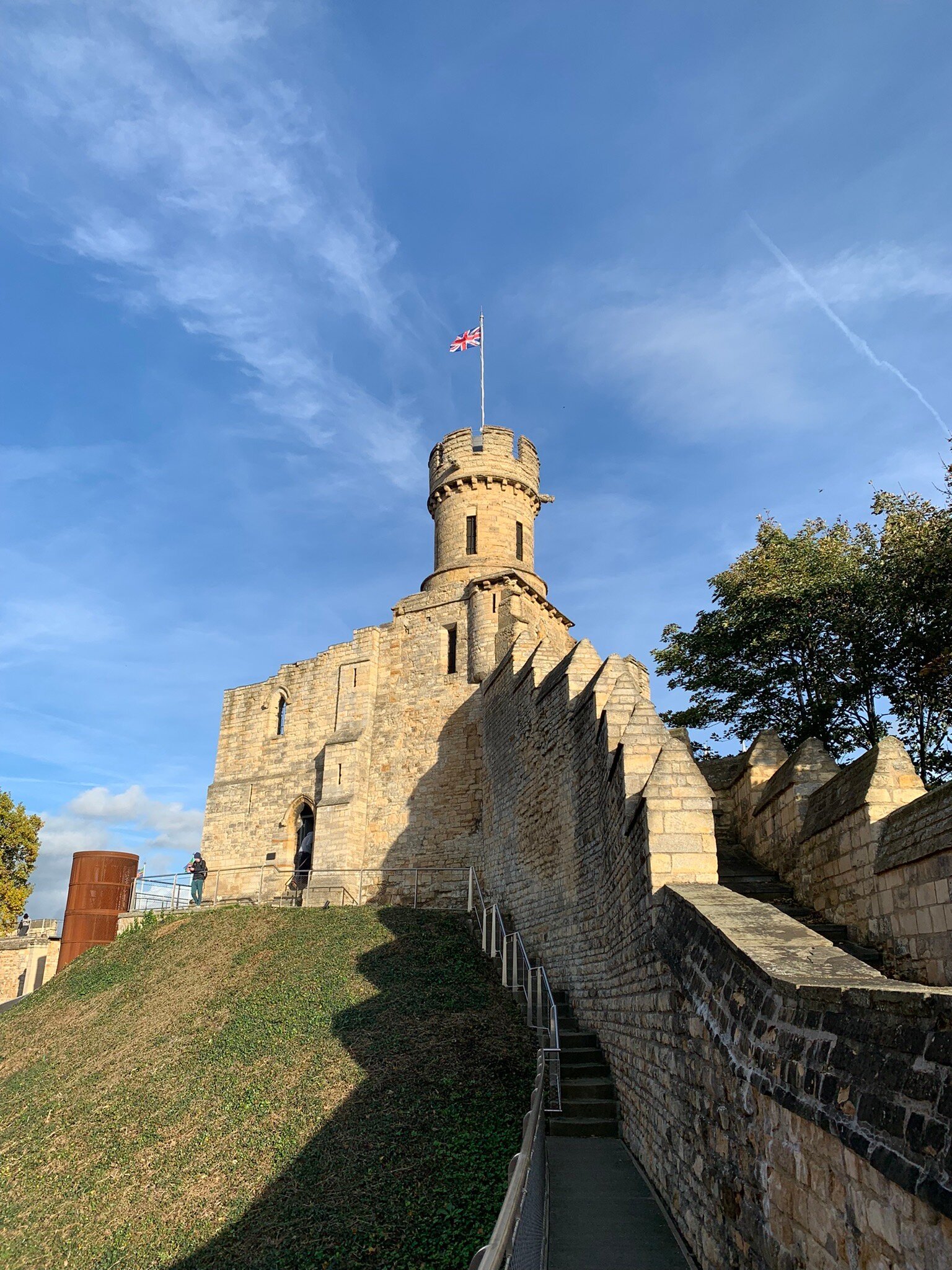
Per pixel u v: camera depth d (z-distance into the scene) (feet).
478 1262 13.52
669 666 75.51
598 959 44.93
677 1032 26.13
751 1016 18.25
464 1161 34.65
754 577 67.51
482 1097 40.06
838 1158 13.67
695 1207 23.09
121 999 67.05
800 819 37.42
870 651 62.85
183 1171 39.42
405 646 104.42
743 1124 18.71
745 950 19.06
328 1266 29.37
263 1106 43.37
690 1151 23.98
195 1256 32.55
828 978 16.40
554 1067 39.52
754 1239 17.80
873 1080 12.55
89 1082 53.26
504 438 114.73
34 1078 57.52
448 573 107.14
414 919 70.95
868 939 29.99
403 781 98.17
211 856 113.80
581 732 51.03
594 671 55.88
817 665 66.54
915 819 27.14
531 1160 19.80
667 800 30.83
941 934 25.20
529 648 77.25
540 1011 46.21
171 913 86.33
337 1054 47.24
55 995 74.23
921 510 63.36
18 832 139.85
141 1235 35.12
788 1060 15.85
